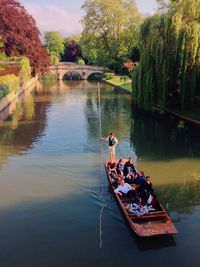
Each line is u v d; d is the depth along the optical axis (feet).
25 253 46.65
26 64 231.30
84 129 112.37
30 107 156.66
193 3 113.09
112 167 69.67
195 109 123.75
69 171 75.05
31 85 257.96
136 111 141.28
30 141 98.27
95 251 46.75
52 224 53.83
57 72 321.11
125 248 47.26
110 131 109.70
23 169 76.59
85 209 58.29
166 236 49.62
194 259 44.83
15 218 55.72
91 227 52.65
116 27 278.87
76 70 322.75
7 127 115.96
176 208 58.85
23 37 239.91
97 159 82.74
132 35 269.23
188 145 93.56
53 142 97.04
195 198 62.54
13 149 90.74
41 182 69.56
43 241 49.34
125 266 43.70
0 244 48.78
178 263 44.11
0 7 221.46
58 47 447.42
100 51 288.51
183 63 113.39
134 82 134.00
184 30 111.96
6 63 223.30
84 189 66.03
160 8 128.88
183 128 111.55
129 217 49.85
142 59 124.57
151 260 44.75
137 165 79.15
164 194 64.44
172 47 116.06
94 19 281.33
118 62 285.43
